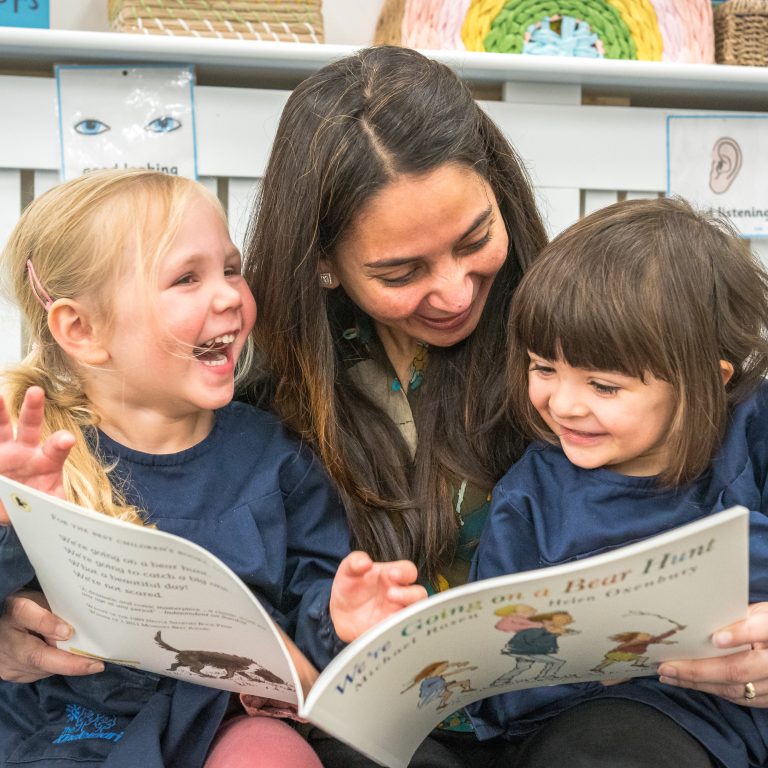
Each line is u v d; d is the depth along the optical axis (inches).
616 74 46.8
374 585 29.9
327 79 35.7
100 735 32.4
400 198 32.5
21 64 46.1
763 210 50.8
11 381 35.5
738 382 34.6
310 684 30.9
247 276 38.8
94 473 33.8
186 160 46.3
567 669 29.8
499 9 47.9
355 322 39.9
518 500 35.1
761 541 31.7
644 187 50.2
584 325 30.8
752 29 50.3
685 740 29.8
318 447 37.2
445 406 38.2
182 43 43.6
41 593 33.4
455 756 34.3
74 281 34.1
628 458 33.0
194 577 26.1
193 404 34.8
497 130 37.9
